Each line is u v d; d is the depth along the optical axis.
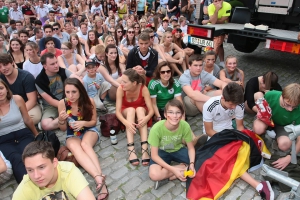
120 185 2.57
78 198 1.70
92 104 2.86
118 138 3.35
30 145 1.58
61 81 3.44
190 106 3.67
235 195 2.43
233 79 3.91
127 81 2.92
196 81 3.56
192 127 3.59
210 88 3.70
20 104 2.74
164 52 5.19
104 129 3.30
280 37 4.11
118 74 4.42
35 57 4.04
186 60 5.44
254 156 2.60
